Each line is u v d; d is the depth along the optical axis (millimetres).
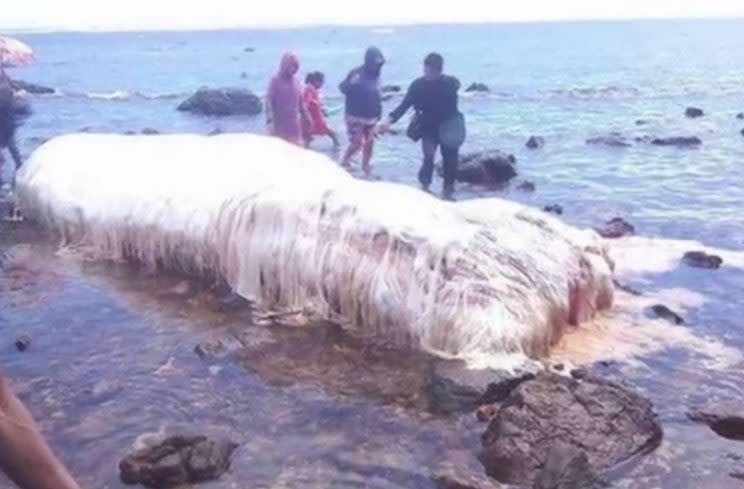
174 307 8219
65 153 10977
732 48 74562
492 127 21859
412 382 6578
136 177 9805
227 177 9055
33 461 1816
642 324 7699
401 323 7320
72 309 8164
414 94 13641
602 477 5141
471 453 5539
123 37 132625
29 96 28188
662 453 5441
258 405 6227
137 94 29875
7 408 1855
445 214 7941
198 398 6336
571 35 119125
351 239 7777
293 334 7555
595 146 18453
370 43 97000
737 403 6066
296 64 14297
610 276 8070
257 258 8258
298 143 14617
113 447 5609
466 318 6988
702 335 7430
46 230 10672
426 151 13836
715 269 9281
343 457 5484
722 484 5090
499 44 89000
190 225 8922
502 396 6297
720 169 15633
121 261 9594
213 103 24219
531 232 7938
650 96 30375
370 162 15867
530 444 5340
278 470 5328
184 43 102562
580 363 6879
